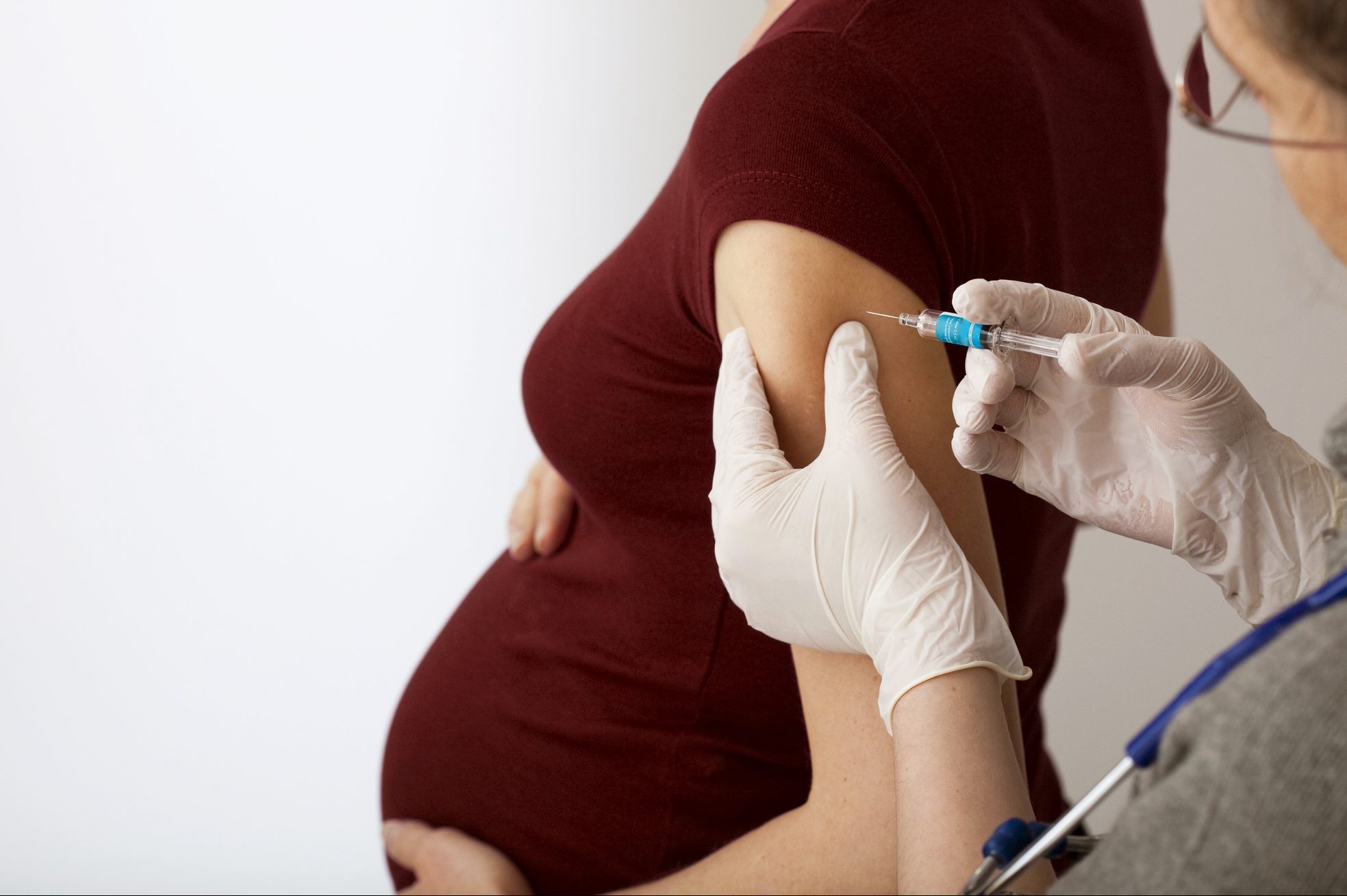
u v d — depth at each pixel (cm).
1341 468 61
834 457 86
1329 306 223
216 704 310
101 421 300
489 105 277
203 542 305
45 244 293
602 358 110
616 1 263
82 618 307
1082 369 79
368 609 307
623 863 121
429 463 301
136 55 283
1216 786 50
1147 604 244
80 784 312
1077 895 57
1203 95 72
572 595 128
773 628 92
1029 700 127
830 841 90
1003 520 107
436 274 291
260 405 300
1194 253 230
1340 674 48
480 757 134
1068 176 100
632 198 276
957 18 90
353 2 276
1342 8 56
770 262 86
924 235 88
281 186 289
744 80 88
